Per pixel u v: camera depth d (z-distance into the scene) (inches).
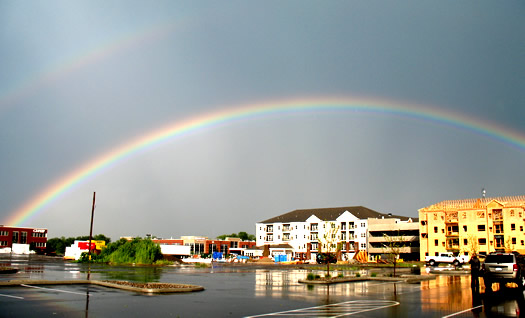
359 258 4690.0
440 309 759.1
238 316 656.4
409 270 2519.7
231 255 4815.5
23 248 5753.0
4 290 916.6
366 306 789.9
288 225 6112.2
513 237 4232.3
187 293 966.4
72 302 760.3
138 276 1524.4
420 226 4766.2
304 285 1253.1
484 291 1098.7
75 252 3681.1
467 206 4603.8
